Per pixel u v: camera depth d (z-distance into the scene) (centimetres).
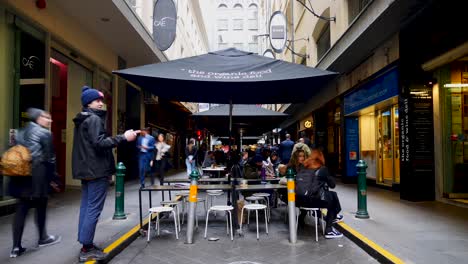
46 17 946
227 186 713
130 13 1157
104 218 771
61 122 1261
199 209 973
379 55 1166
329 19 1523
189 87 816
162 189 672
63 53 1091
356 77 1399
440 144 962
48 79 948
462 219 740
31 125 517
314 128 2167
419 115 977
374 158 1407
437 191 970
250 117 1271
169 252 572
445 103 967
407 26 960
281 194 827
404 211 827
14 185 496
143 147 1190
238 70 676
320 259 535
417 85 978
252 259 536
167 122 2639
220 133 1867
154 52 1524
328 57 1420
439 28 901
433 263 471
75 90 1263
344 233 669
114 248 546
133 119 1861
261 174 884
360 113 1448
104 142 479
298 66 698
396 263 473
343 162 1548
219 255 556
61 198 1041
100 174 486
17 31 845
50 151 521
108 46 1423
